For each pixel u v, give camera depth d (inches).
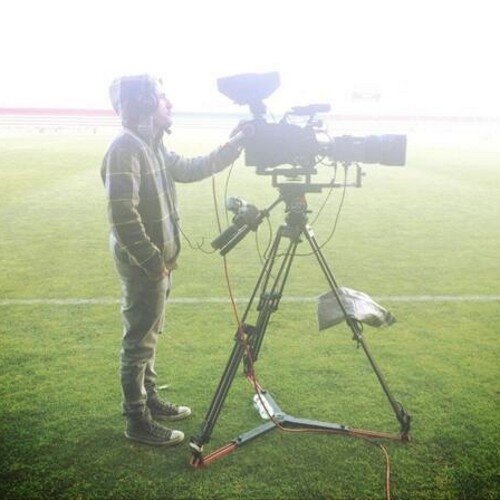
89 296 175.9
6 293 178.2
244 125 90.7
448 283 192.9
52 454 96.0
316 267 210.7
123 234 84.0
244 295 178.9
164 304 96.5
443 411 109.3
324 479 90.2
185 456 96.3
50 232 261.6
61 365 128.7
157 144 92.9
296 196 93.4
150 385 106.0
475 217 309.1
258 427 100.3
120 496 86.4
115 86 85.8
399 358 132.9
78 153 591.8
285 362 131.0
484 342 142.6
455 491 87.4
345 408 111.0
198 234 269.6
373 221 297.7
